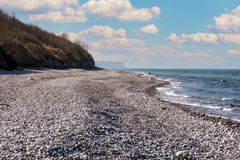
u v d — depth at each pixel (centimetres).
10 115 1753
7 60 5294
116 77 6338
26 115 1759
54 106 2073
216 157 1351
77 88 3219
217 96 4416
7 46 5762
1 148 1116
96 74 6800
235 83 8106
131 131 1602
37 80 3956
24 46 6669
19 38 7375
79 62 10125
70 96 2562
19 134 1314
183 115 2434
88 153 1162
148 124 1888
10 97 2447
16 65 5612
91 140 1306
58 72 6169
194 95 4422
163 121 2083
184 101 3638
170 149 1362
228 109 3086
